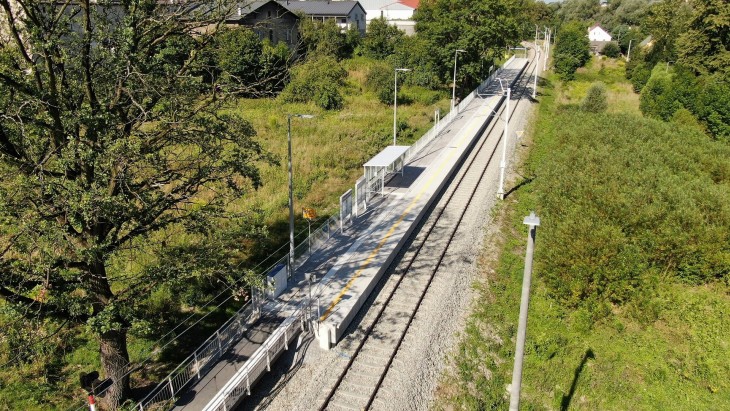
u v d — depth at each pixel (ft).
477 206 93.09
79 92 42.70
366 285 63.72
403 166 106.42
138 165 43.32
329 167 108.78
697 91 152.15
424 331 58.23
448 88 192.95
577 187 87.51
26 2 37.76
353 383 50.37
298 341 55.21
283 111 148.77
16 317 38.45
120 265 47.65
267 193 92.43
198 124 46.75
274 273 62.03
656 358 56.70
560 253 69.36
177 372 51.21
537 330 61.00
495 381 53.01
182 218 48.39
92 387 46.83
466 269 71.97
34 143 41.09
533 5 382.01
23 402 47.01
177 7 45.29
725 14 157.69
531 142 136.26
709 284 70.44
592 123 132.16
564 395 52.01
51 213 39.27
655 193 82.53
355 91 181.16
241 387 46.75
